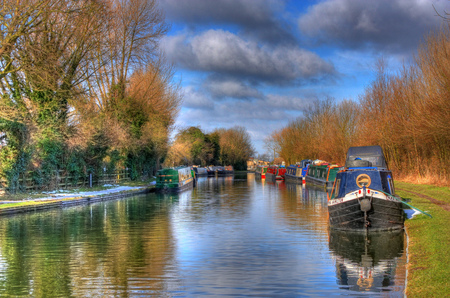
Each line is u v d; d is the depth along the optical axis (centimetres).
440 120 3181
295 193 4384
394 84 4766
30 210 2680
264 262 1380
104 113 4719
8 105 3039
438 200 2648
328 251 1530
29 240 1758
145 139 5781
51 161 3697
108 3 4191
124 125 5188
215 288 1109
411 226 1848
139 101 5600
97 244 1675
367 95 5309
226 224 2192
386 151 5184
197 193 4481
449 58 3116
